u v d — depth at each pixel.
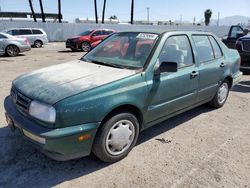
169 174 3.25
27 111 3.08
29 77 3.61
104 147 3.26
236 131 4.52
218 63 5.02
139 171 3.29
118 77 3.35
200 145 3.99
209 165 3.46
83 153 3.10
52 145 2.83
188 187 3.02
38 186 2.98
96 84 3.15
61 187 2.97
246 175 3.28
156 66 3.70
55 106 2.83
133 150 3.78
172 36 4.12
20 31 21.72
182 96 4.22
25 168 3.29
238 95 6.70
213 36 5.18
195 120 4.95
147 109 3.65
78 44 19.17
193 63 4.42
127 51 4.02
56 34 32.44
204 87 4.73
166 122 4.82
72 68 3.78
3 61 12.83
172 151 3.79
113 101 3.17
